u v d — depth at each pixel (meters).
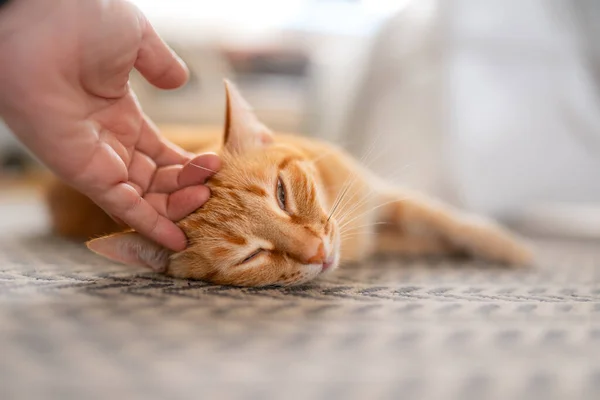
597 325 0.46
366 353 0.42
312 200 0.61
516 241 0.71
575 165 0.96
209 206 0.58
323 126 1.38
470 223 0.72
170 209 0.57
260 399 0.36
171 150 0.58
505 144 0.92
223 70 1.68
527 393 0.39
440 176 0.88
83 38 0.48
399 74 0.96
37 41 0.47
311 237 0.57
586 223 0.86
